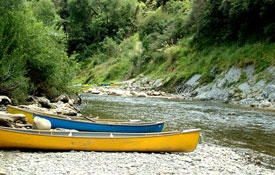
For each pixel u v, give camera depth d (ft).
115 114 83.51
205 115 85.66
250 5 148.46
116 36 322.96
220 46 167.43
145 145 44.42
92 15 352.28
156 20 257.55
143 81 191.72
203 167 38.27
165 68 191.11
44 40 89.40
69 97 106.52
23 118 50.24
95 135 45.60
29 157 37.91
